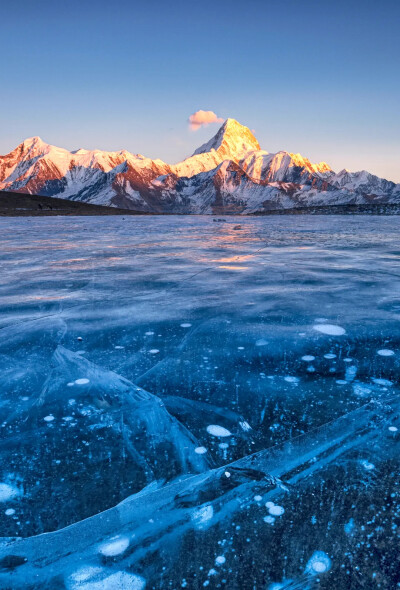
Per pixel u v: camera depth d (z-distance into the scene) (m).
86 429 1.66
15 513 1.21
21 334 2.81
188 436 1.59
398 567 1.01
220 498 1.26
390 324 2.91
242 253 7.23
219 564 1.04
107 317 3.21
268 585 0.98
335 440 1.55
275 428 1.65
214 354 2.42
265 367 2.24
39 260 6.73
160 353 2.45
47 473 1.39
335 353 2.42
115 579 1.01
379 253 7.02
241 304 3.54
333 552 1.06
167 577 1.01
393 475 1.34
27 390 2.00
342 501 1.23
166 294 3.99
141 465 1.42
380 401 1.85
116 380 2.10
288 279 4.64
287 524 1.15
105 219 26.52
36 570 1.04
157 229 15.59
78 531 1.15
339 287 4.18
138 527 1.16
